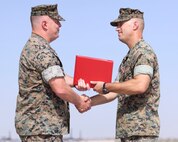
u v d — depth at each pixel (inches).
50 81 314.0
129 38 335.0
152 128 320.5
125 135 324.5
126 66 330.0
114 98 366.6
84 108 335.0
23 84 321.4
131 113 323.6
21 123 318.0
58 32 335.0
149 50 324.8
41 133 313.6
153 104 324.2
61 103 322.0
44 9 330.3
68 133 324.5
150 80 319.9
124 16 335.6
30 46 323.3
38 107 317.4
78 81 338.3
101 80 338.0
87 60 338.3
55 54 322.0
